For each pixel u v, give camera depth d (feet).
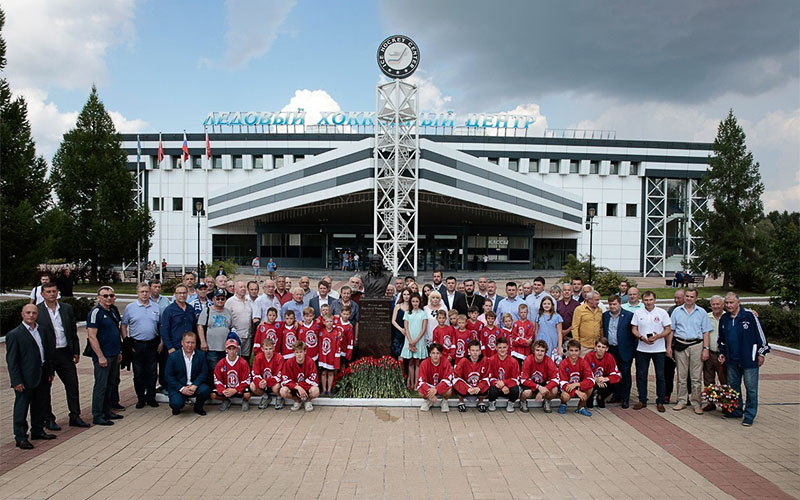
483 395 26.61
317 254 157.89
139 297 27.12
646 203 159.02
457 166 115.44
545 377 27.04
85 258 96.07
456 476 18.63
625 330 27.55
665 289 103.86
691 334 26.99
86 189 95.14
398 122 104.53
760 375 36.29
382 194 116.67
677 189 161.38
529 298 33.60
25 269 52.65
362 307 31.89
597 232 158.51
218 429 23.68
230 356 26.40
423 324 29.01
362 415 25.81
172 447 21.42
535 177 155.74
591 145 155.53
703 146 158.40
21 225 51.98
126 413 26.12
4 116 55.26
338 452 20.88
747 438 22.98
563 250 162.20
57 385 32.17
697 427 24.48
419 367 27.22
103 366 24.29
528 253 160.15
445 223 158.81
